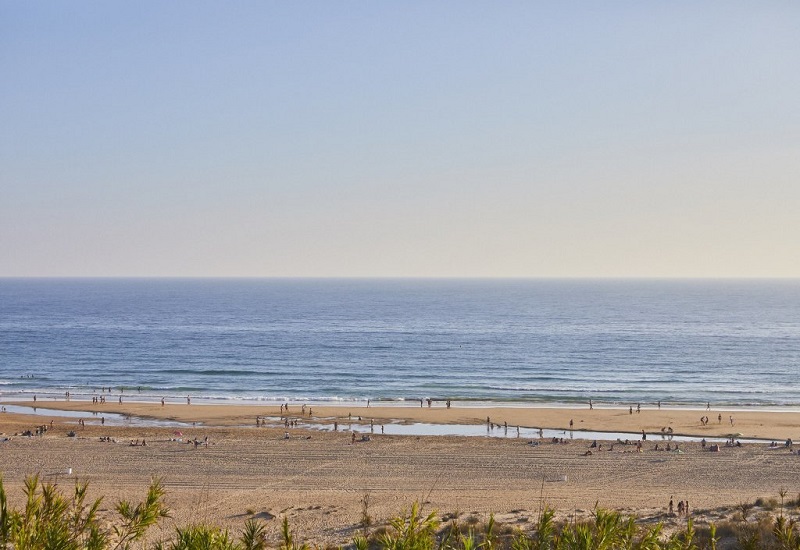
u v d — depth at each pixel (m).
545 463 50.62
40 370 112.31
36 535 8.12
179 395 90.19
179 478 45.50
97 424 68.75
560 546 9.30
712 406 83.75
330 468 48.72
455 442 57.88
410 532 8.99
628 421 71.81
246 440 58.22
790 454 53.94
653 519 32.31
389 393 93.19
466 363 123.81
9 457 50.47
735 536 25.81
